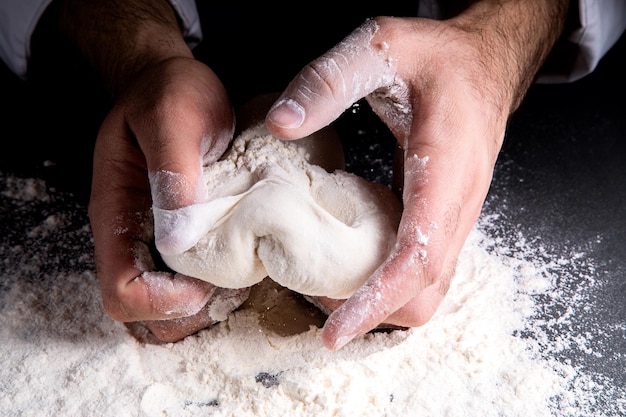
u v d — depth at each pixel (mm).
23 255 557
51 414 460
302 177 465
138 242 464
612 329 511
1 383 476
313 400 459
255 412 458
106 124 486
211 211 422
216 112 480
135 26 575
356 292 410
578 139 658
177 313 454
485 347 492
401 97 474
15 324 509
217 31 735
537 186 613
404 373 477
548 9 576
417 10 714
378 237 438
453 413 459
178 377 477
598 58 635
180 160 434
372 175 611
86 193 606
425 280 422
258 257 432
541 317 516
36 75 662
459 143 453
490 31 524
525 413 461
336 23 745
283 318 498
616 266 551
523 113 684
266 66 703
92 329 503
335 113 442
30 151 639
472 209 466
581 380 481
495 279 537
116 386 471
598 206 597
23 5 596
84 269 546
